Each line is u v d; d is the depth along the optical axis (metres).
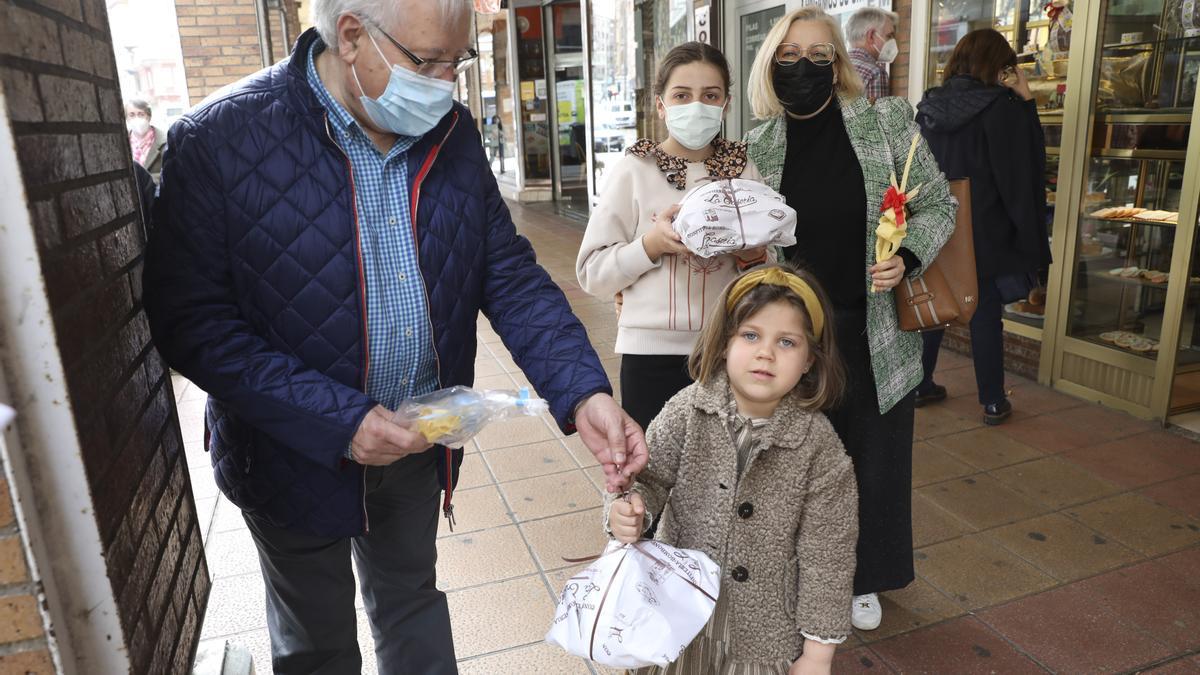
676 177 2.27
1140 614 2.54
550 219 11.86
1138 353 4.01
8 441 0.98
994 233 3.74
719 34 6.93
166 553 1.44
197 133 1.41
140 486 1.32
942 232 2.25
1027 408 4.18
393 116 1.43
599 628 1.42
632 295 2.29
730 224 1.98
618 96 9.90
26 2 1.06
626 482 1.53
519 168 14.02
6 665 1.04
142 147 6.07
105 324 1.24
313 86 1.49
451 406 1.46
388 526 1.82
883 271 2.15
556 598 2.73
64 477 1.06
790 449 1.68
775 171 2.32
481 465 3.76
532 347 1.72
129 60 9.73
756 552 1.69
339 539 1.74
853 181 2.26
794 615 1.71
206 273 1.43
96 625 1.12
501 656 2.46
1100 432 3.86
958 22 4.84
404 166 1.57
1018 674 2.31
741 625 1.69
